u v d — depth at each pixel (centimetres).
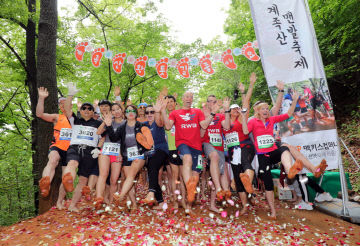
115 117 426
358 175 644
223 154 439
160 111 382
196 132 400
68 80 1055
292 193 554
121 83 1252
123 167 411
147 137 378
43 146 546
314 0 939
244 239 323
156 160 398
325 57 1006
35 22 877
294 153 423
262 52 486
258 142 423
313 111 464
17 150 864
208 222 380
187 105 414
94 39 1141
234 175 436
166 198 530
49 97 554
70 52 1016
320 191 482
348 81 994
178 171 443
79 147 401
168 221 366
